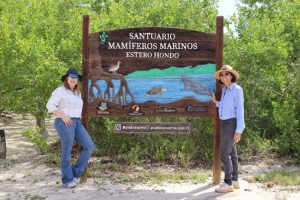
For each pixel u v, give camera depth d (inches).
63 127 282.5
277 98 406.3
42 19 438.9
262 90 396.8
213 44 297.0
